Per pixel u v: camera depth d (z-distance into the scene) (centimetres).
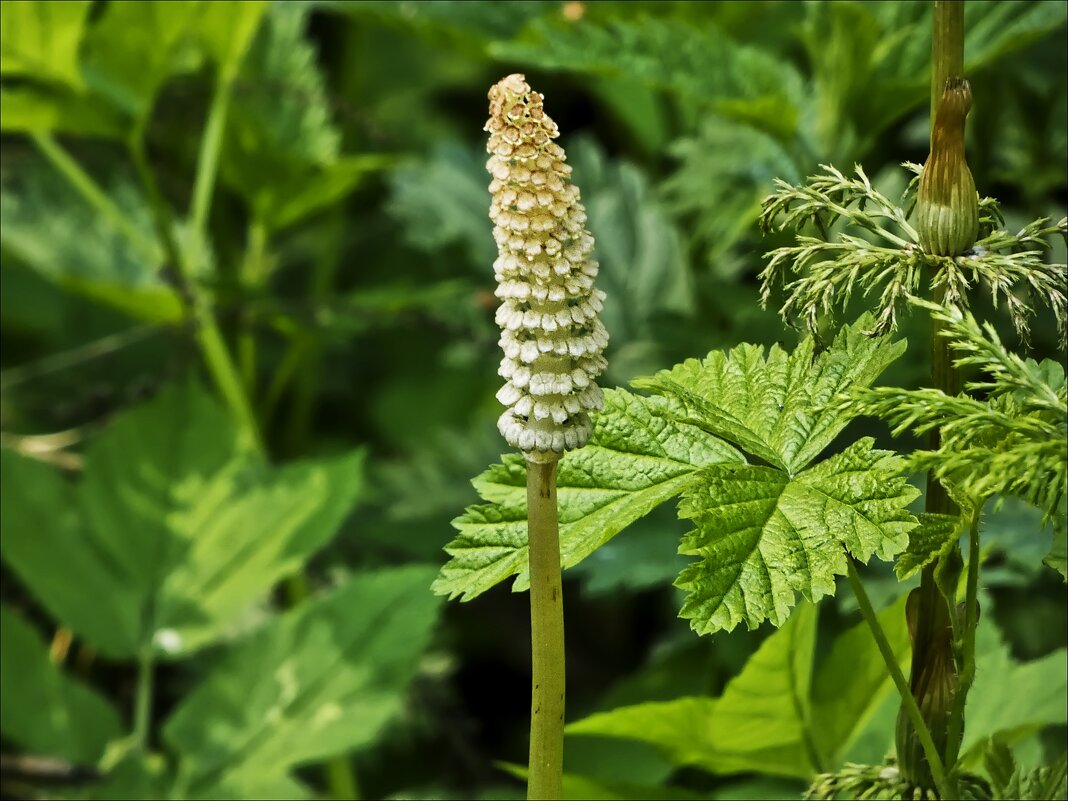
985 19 26
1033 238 19
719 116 33
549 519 19
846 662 23
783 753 23
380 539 36
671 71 27
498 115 18
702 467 20
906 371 26
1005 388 19
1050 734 25
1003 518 26
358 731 26
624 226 39
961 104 19
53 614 28
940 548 19
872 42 27
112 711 28
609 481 20
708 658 32
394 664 27
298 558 29
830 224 20
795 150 28
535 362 19
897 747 20
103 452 30
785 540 19
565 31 27
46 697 28
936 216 19
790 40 37
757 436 20
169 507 30
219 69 36
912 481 26
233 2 33
